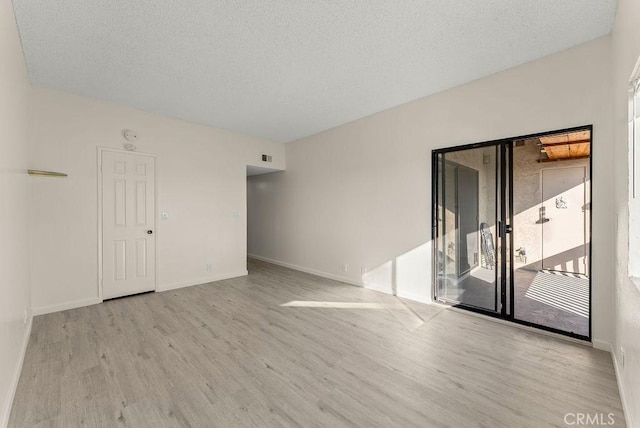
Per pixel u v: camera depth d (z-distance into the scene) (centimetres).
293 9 193
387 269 389
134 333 262
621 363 178
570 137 400
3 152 165
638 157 158
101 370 202
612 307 220
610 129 221
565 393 177
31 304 293
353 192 434
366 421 155
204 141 447
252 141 514
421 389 182
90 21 203
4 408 153
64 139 320
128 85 308
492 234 295
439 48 242
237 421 154
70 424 152
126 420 155
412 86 316
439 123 330
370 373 200
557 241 497
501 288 288
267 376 196
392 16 201
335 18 203
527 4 190
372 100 354
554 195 500
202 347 237
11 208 188
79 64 263
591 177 230
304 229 524
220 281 454
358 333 265
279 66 271
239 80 299
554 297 358
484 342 246
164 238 402
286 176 562
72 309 322
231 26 211
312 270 507
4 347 160
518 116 271
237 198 491
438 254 338
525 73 266
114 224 357
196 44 233
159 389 182
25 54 244
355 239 432
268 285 431
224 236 471
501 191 287
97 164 343
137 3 186
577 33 221
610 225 221
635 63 148
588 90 232
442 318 302
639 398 132
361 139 420
